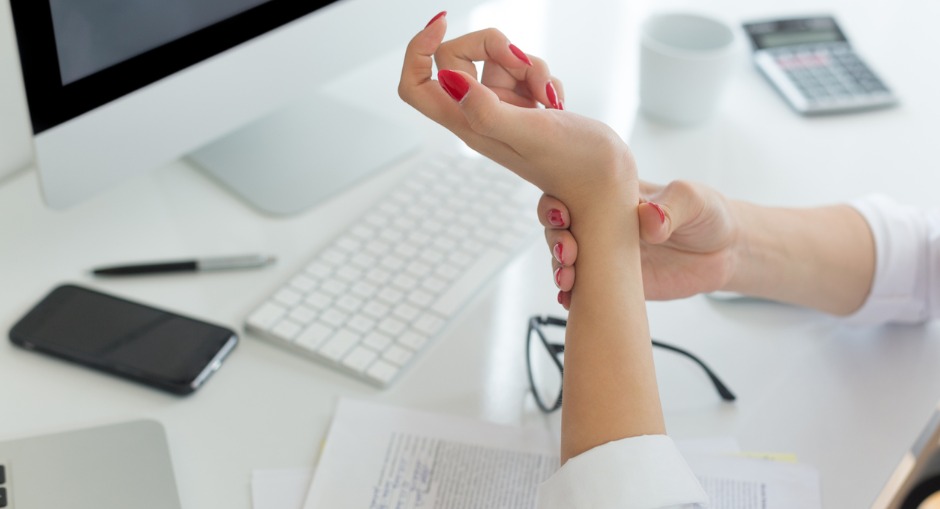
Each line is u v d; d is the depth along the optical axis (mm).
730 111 989
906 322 751
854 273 736
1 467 588
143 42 679
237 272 761
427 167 867
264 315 709
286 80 783
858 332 739
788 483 612
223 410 652
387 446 628
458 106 545
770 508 597
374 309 722
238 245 784
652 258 707
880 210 767
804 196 877
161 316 703
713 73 913
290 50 774
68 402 651
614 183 573
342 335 699
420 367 690
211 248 779
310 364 690
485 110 509
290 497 595
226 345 684
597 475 514
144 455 605
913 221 757
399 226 799
